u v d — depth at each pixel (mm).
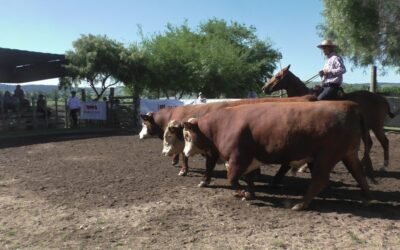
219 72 31672
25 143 15250
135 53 25891
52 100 23438
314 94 8820
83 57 24266
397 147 13328
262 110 6832
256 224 5910
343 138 6359
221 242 5266
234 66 33250
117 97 23453
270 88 9531
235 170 6906
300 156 6547
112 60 24688
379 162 10664
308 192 6562
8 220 6203
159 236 5496
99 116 23359
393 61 21641
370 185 8211
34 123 21594
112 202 7023
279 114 6637
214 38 38594
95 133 19391
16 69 25812
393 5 20422
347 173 9344
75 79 25250
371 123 9109
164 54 29453
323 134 6332
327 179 6520
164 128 9578
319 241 5281
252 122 6797
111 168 9930
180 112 9219
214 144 7289
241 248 5074
